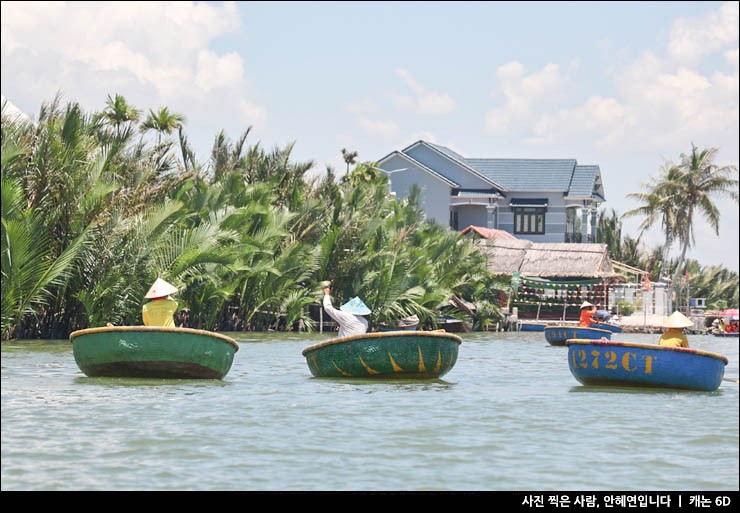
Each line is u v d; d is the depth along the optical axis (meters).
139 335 20.12
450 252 52.97
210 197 40.06
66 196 32.41
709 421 16.94
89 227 32.09
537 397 19.75
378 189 52.09
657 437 15.45
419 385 21.25
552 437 15.36
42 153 31.91
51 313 34.38
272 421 16.16
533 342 43.56
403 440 14.88
